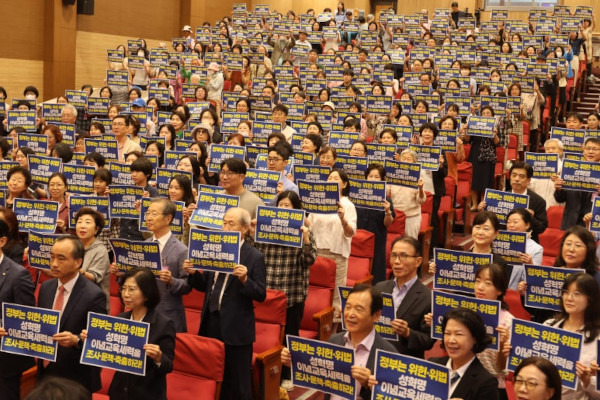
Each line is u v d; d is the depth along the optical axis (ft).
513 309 22.26
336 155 34.04
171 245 21.85
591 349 17.51
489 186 45.21
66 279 19.20
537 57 67.31
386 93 59.77
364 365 16.06
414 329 19.33
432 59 70.95
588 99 74.84
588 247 21.47
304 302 24.89
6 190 31.22
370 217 30.63
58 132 42.16
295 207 24.03
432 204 37.17
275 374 22.49
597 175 30.30
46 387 9.48
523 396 14.05
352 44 80.94
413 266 19.66
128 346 16.76
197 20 99.19
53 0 75.72
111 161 35.42
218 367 20.08
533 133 59.93
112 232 28.53
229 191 25.85
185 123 46.09
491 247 23.35
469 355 15.66
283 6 111.65
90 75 82.94
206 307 21.40
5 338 17.80
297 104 49.01
